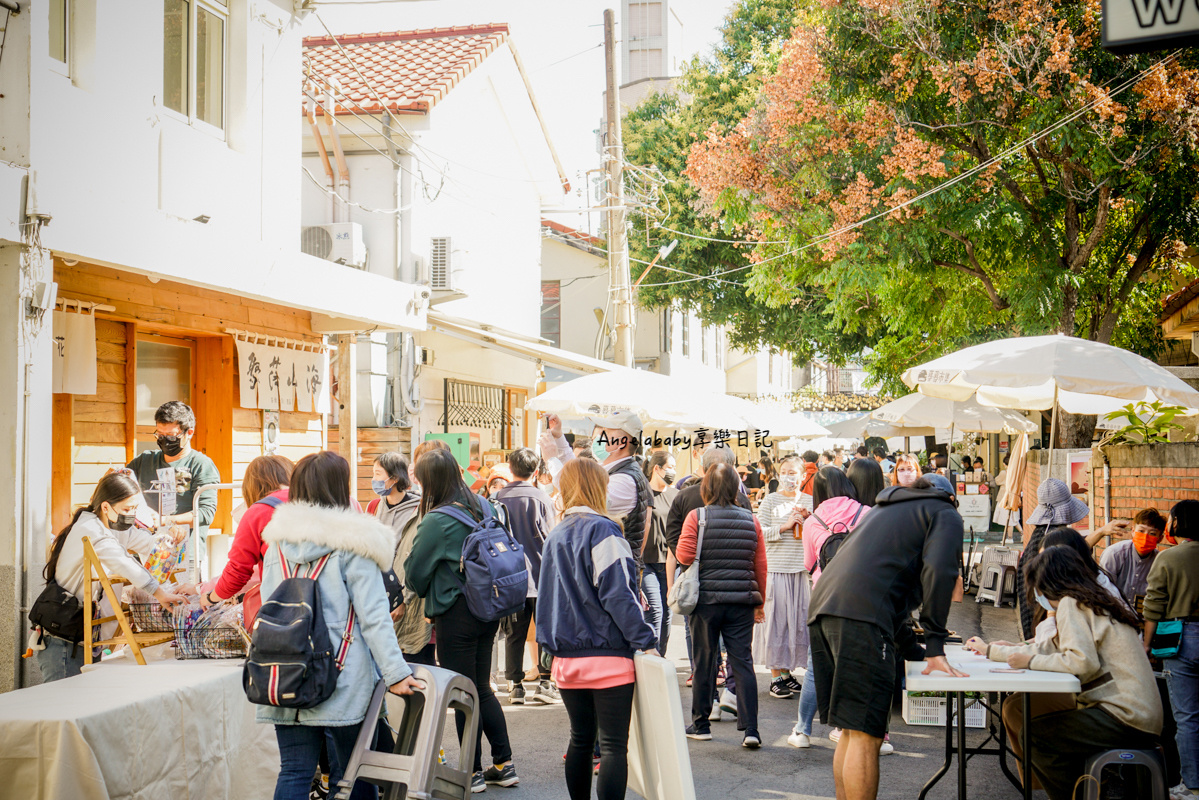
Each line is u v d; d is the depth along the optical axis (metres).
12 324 6.27
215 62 9.32
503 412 19.20
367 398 14.42
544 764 6.35
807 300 26.25
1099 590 4.88
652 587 7.57
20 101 6.51
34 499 6.33
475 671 5.75
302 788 4.08
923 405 14.59
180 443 7.64
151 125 8.04
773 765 6.38
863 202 14.59
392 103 15.20
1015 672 4.78
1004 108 13.43
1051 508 8.70
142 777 4.39
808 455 11.02
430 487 5.81
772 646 8.32
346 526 4.11
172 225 7.77
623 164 18.48
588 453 9.31
